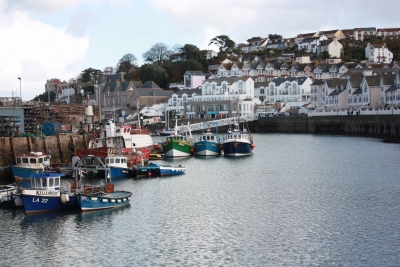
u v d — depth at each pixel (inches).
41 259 1505.9
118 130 3294.8
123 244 1617.9
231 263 1464.1
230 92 7539.4
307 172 2869.1
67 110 4753.9
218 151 3914.9
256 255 1517.0
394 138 4653.1
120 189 2406.5
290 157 3604.8
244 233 1711.4
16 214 1939.0
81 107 5103.3
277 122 6486.2
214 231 1736.0
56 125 3472.0
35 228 1771.7
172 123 6811.0
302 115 6382.9
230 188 2428.6
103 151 2952.8
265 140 5187.0
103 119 5280.5
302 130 6230.3
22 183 2448.3
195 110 7347.4
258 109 7322.8
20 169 2581.2
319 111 6181.1
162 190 2389.3
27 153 2940.5
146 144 3585.1
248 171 2967.5
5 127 3304.6
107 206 2021.4
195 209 2018.9
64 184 2493.8
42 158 2647.6
